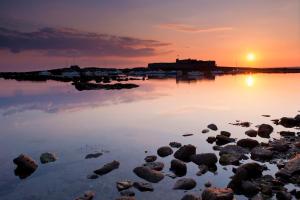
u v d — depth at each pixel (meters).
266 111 24.08
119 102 31.86
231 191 8.03
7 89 52.56
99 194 8.62
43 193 8.84
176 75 119.88
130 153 12.73
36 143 14.85
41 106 29.62
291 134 15.47
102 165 11.18
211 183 9.38
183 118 21.30
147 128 18.00
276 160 11.29
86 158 12.08
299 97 34.25
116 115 23.28
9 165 11.44
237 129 17.23
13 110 27.09
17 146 14.34
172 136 15.78
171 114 23.22
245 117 21.36
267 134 15.61
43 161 11.67
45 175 10.27
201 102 30.50
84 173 10.36
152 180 9.53
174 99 33.69
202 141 14.61
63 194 8.74
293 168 9.59
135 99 34.53
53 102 32.84
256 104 28.48
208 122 19.56
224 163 11.15
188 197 7.78
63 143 14.73
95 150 13.30
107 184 9.33
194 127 18.00
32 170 10.71
